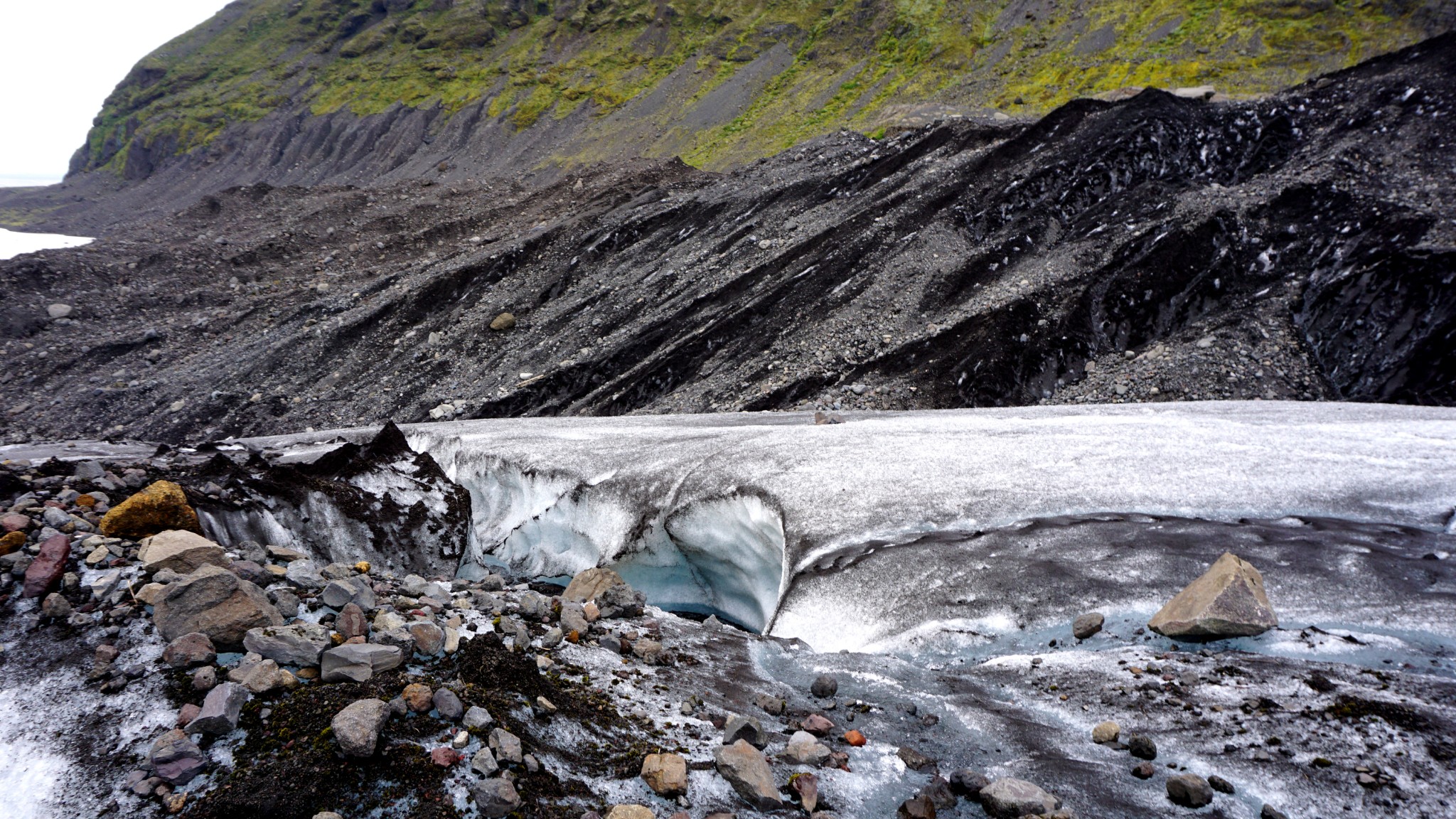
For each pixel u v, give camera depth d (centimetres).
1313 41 7912
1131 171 3916
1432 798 507
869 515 1269
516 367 4475
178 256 6631
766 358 3744
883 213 4369
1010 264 3703
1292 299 3014
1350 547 982
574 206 6719
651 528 1602
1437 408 1800
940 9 11300
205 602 617
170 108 16712
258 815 455
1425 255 2730
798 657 867
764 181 5584
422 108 13925
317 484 1489
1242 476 1262
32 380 5131
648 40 13625
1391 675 673
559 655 709
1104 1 9950
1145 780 566
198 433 4334
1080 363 3153
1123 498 1219
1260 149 3803
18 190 16112
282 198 8206
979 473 1380
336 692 552
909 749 607
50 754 507
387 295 5375
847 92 10450
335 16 17675
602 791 516
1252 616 788
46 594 664
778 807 520
